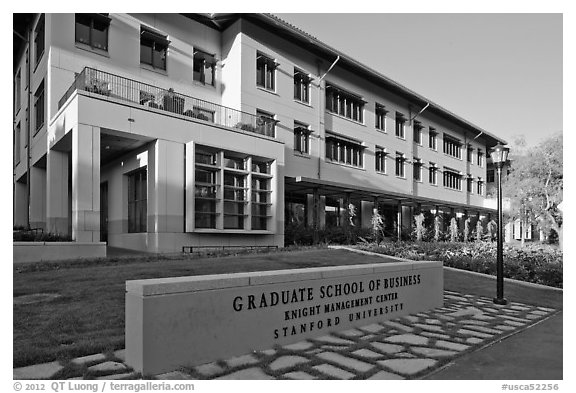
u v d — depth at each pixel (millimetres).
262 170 22391
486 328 8109
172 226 18438
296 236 24266
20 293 9086
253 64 23891
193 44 23312
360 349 6395
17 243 13875
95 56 19500
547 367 5930
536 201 37438
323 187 25828
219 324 5742
